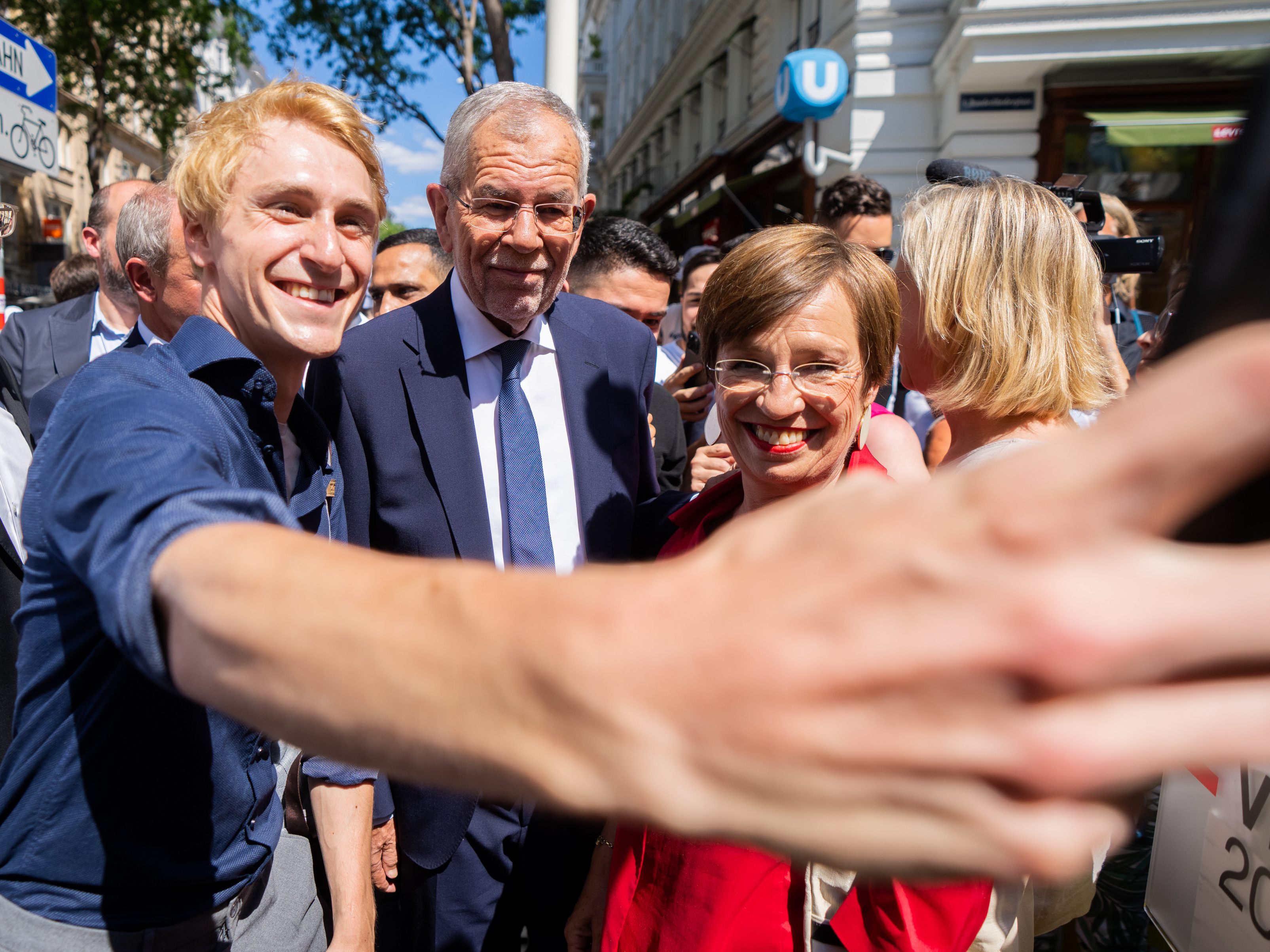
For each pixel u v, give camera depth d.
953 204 1.62
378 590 0.28
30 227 23.36
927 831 0.18
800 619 0.19
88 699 1.15
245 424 1.23
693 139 18.59
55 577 1.11
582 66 35.62
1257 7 7.07
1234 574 0.16
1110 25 7.29
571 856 2.05
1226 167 0.23
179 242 2.14
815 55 5.90
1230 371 0.15
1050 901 1.53
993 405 1.54
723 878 1.38
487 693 0.23
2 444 2.00
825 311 1.52
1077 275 1.54
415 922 2.03
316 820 1.66
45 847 1.17
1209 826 1.52
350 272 1.40
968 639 0.17
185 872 1.23
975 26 7.56
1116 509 0.16
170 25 19.58
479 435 2.06
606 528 2.09
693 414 3.03
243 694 0.30
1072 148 7.96
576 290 3.40
